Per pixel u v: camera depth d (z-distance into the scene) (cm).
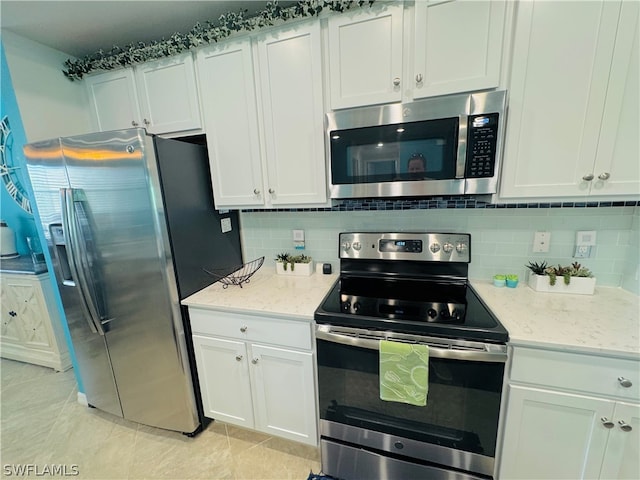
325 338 124
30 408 198
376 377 121
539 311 120
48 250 168
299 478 143
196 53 153
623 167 107
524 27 107
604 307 122
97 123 183
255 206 161
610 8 98
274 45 138
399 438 124
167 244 143
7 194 270
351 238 170
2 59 151
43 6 135
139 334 156
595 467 104
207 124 158
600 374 97
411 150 124
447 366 110
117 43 173
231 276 185
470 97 113
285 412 147
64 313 175
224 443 165
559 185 115
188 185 156
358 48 127
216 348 153
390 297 142
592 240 139
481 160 117
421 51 118
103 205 143
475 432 114
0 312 247
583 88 106
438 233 156
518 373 105
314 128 140
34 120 162
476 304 129
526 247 150
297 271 183
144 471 150
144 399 168
